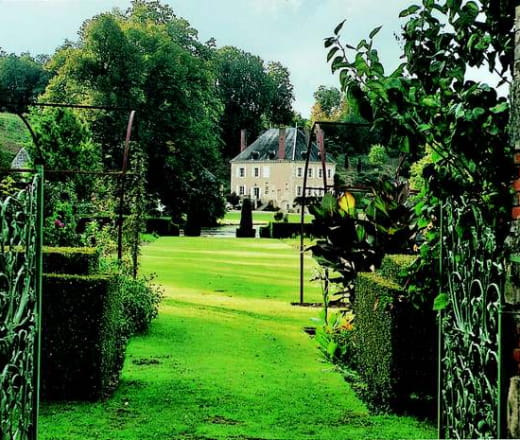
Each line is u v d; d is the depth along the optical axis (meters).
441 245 4.57
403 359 6.04
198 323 10.98
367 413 6.21
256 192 85.69
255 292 15.30
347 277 8.64
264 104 87.62
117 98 38.81
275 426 5.80
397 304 6.00
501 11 4.29
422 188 4.89
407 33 4.61
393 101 4.05
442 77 4.41
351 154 75.12
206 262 22.45
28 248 3.93
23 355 3.86
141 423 5.76
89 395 6.38
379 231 8.41
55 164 17.33
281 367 8.19
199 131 43.00
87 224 11.23
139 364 8.06
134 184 12.10
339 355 8.48
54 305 6.31
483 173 4.03
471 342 4.00
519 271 3.60
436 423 5.91
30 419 4.18
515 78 3.70
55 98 39.94
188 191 44.22
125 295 9.65
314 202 8.88
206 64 46.88
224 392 6.90
